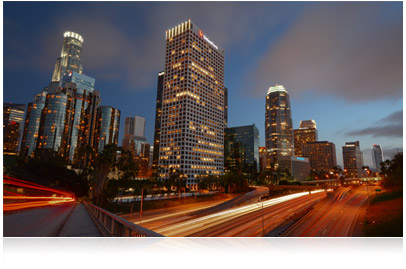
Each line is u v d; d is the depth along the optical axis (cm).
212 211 6825
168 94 19725
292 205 8762
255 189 16350
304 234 4503
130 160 8175
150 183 12119
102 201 6425
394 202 6594
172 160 18062
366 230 4331
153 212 6594
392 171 8969
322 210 7650
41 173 7894
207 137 19738
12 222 1888
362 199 10606
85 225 1691
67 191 8350
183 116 18288
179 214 6125
